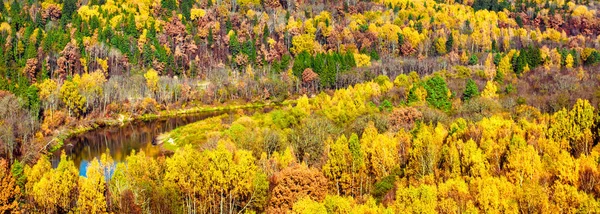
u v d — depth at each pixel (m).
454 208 56.69
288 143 103.38
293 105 185.12
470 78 163.38
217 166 75.94
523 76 172.38
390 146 87.12
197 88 199.75
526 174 65.94
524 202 56.81
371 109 132.62
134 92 185.88
